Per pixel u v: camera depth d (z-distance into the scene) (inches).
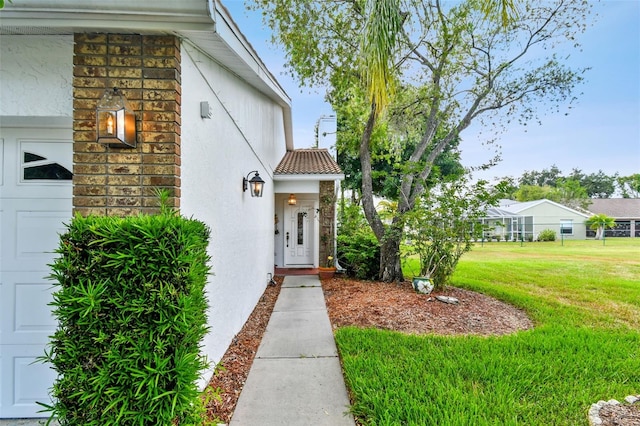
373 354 155.5
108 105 98.3
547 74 326.6
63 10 94.3
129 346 79.8
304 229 457.4
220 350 154.2
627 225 1416.1
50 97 107.3
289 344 176.6
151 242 82.0
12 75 106.9
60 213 118.8
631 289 317.7
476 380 131.0
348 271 385.4
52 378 116.8
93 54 104.4
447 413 105.8
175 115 106.7
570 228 1263.5
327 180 379.9
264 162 300.7
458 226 275.6
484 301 261.6
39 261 117.6
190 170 120.7
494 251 745.6
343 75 315.6
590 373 139.6
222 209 161.3
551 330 194.9
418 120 394.0
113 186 104.3
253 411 113.5
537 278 374.0
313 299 276.1
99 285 79.4
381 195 727.7
